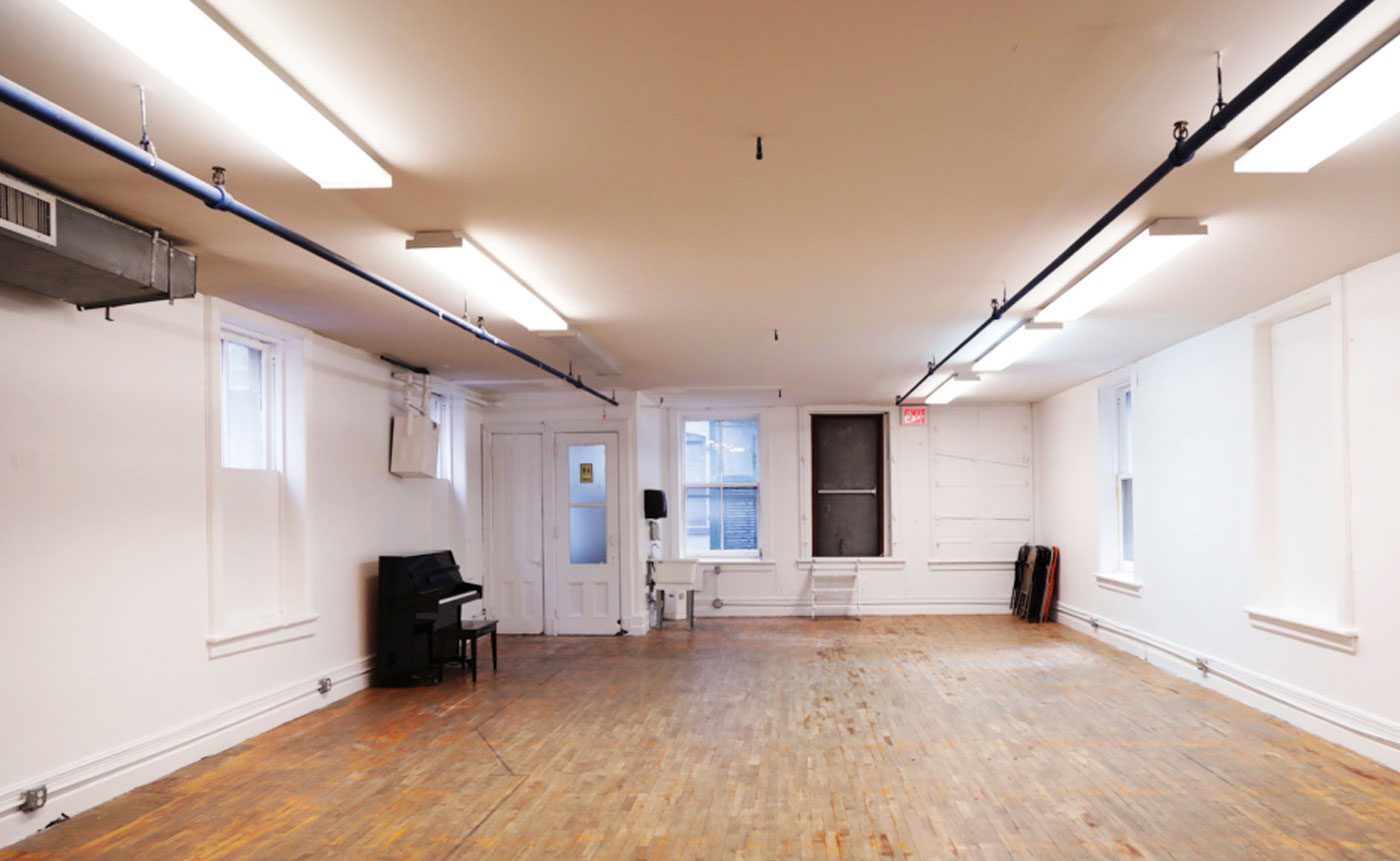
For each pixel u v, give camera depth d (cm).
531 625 993
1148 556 777
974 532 1127
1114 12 220
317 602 636
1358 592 491
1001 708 611
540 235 404
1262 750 500
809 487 1126
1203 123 288
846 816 404
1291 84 257
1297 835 375
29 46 229
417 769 482
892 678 720
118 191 342
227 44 218
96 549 432
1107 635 879
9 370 388
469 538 958
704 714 602
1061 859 354
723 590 1123
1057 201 363
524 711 615
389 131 288
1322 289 516
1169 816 399
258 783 459
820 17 221
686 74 250
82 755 420
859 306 564
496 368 807
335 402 670
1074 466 977
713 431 1141
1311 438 554
